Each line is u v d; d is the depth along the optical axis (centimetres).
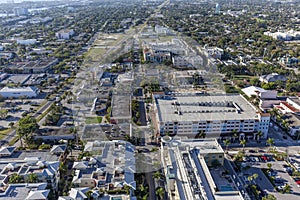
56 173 9762
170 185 9019
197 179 8900
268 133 14062
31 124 13062
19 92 18775
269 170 11125
